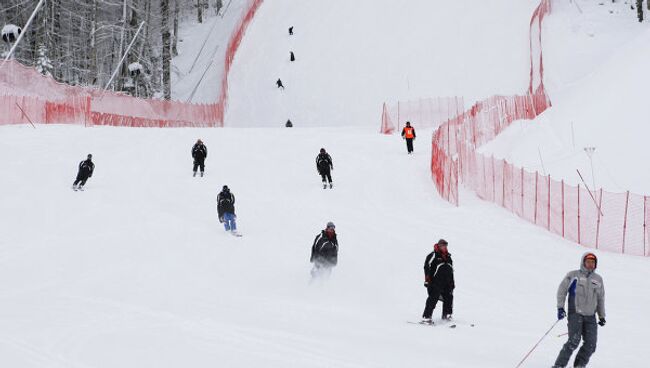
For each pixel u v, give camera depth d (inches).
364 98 6663.4
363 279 1977.1
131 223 2655.0
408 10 7657.5
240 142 4461.1
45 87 5556.1
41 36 7367.1
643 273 2094.0
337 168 3754.9
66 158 3799.2
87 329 1355.8
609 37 6269.7
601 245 2439.7
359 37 7519.7
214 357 1146.7
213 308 1594.5
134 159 3895.2
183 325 1406.3
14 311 1533.0
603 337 1379.2
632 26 6441.9
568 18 6845.5
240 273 2028.8
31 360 1113.4
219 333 1336.1
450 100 6077.8
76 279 1929.1
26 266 2069.4
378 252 2313.0
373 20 7711.6
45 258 2166.6
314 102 6850.4
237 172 3673.7
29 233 2491.4
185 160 3929.6
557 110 4121.6
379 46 7283.5
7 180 3272.6
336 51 7436.0
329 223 1891.0
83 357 1136.8
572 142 3597.4
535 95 4862.2
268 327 1397.6
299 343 1256.8
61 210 2827.3
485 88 6269.7
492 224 2723.9
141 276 1973.4
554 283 1957.4
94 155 3914.9
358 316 1545.3
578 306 1104.2
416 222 2760.8
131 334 1316.4
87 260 2151.8
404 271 2078.0
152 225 2628.0
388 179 3508.9
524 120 4630.9
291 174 3639.3
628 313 1621.6
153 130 4862.2
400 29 7421.3
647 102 3565.5
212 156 4055.1
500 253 2330.2
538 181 2721.5
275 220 2783.0
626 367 1146.0
